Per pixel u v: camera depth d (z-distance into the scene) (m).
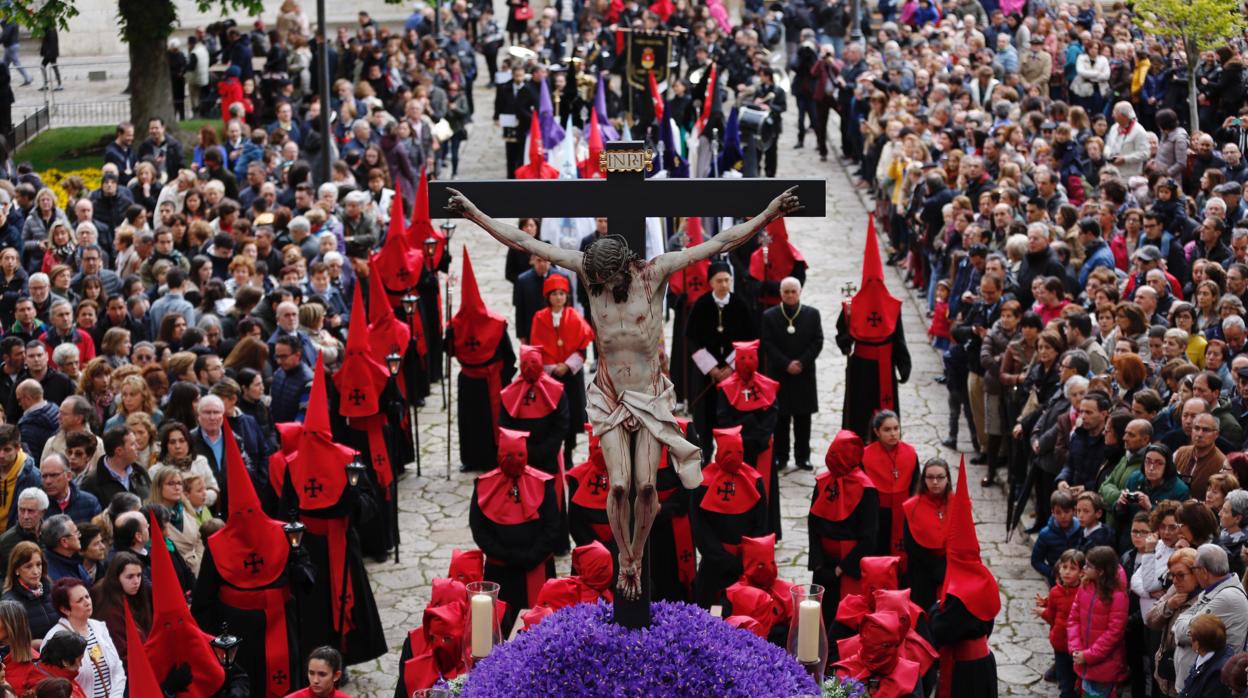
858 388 22.42
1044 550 17.73
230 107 33.12
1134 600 15.59
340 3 54.94
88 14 51.03
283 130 34.16
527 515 16.97
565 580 14.39
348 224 27.59
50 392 19.61
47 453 17.78
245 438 18.83
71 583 14.03
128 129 32.22
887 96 36.38
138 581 14.75
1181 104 33.38
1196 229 23.56
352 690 17.23
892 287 31.08
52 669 13.43
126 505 15.68
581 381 22.69
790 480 22.59
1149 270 21.36
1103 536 16.83
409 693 14.05
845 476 16.73
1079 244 24.25
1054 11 44.94
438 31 46.75
